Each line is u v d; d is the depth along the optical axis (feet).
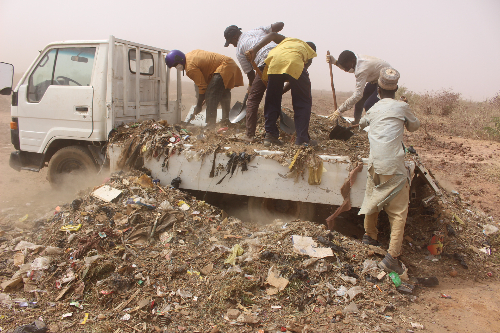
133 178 13.89
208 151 13.55
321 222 14.64
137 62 16.66
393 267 10.82
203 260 10.66
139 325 8.46
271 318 8.93
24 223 13.83
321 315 9.15
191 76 18.53
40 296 9.31
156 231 11.64
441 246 12.79
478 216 15.65
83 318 8.67
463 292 10.73
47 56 16.52
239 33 17.43
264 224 13.88
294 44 13.82
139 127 15.60
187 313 8.88
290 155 12.84
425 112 53.62
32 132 16.87
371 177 11.37
